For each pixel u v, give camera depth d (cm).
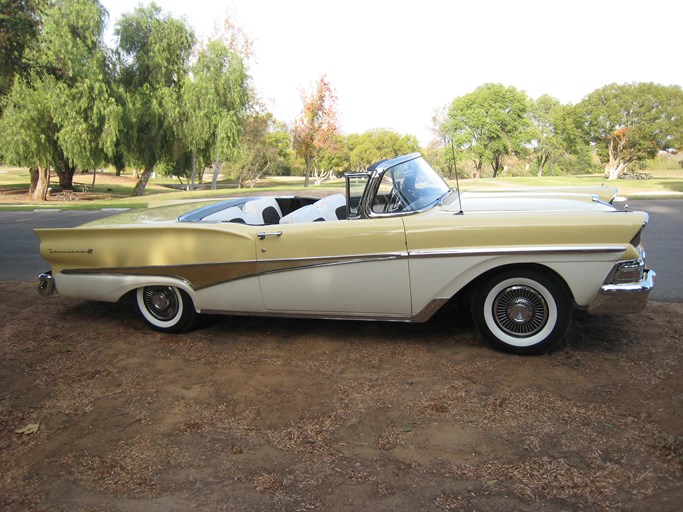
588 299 359
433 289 380
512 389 328
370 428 291
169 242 432
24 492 247
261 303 419
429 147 5231
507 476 243
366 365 375
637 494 227
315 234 395
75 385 360
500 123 5103
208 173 8788
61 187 3941
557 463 251
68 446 285
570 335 417
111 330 474
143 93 3150
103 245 452
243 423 302
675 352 378
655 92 3866
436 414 303
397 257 380
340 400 325
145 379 368
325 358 392
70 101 2833
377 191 397
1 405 334
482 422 291
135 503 236
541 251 354
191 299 444
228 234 414
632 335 414
